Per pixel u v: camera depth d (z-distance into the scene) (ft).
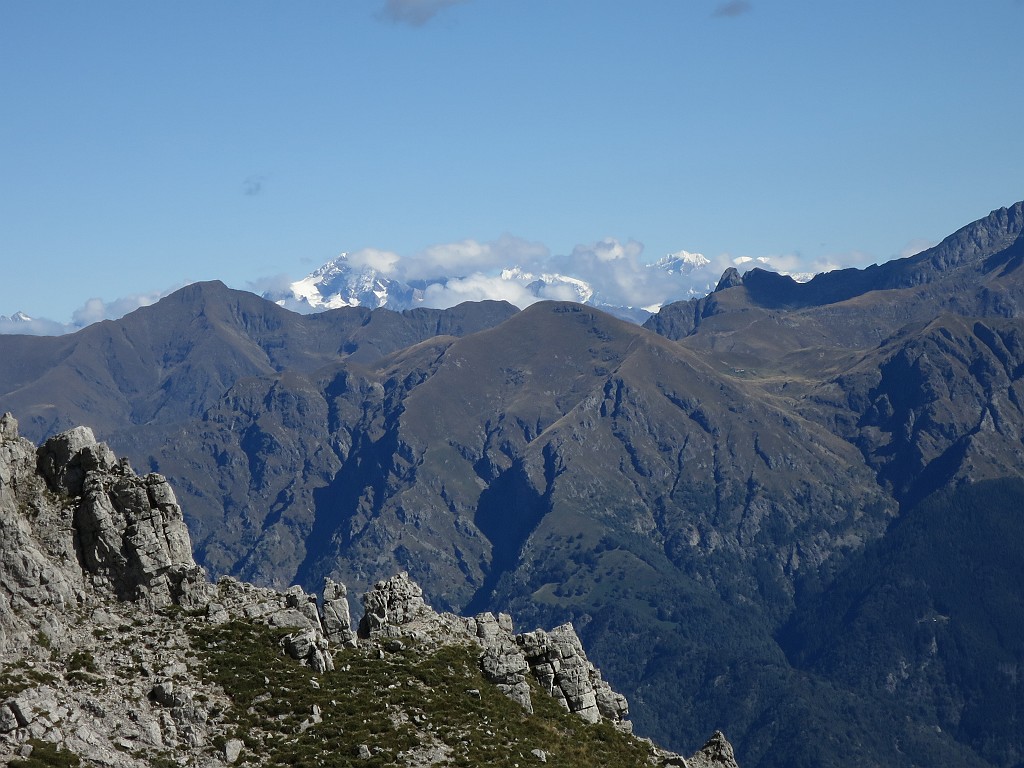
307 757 437.99
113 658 457.68
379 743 454.40
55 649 449.89
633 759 509.35
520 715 501.97
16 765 384.47
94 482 499.51
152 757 418.31
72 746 405.59
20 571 464.24
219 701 456.04
